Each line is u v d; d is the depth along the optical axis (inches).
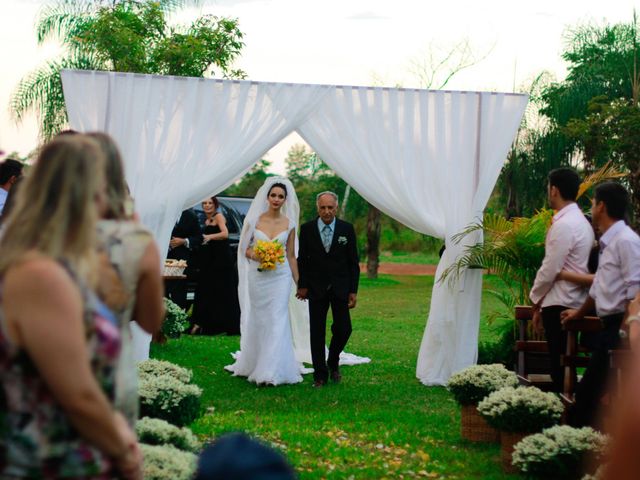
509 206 860.0
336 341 332.8
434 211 337.7
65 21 714.8
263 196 343.9
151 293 98.7
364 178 333.4
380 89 333.4
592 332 233.8
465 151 336.2
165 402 197.2
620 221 215.2
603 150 780.6
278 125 324.5
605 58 867.4
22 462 82.2
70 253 84.4
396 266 1322.6
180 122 319.0
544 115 856.9
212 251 467.5
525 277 329.7
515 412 202.8
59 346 80.1
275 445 229.6
